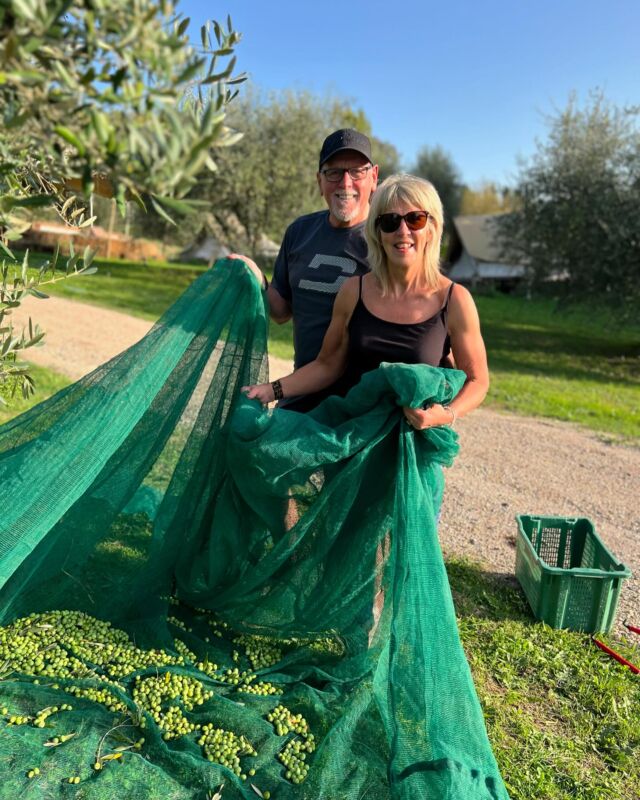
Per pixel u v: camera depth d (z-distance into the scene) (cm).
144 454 324
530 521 479
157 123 118
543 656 381
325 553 299
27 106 121
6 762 238
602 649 395
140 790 237
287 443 288
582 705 344
